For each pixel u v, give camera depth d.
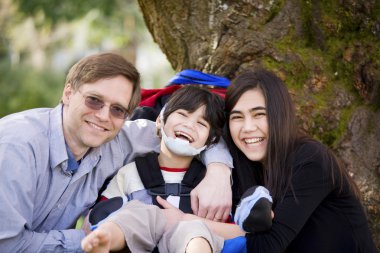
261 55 3.21
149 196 2.78
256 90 2.70
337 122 3.07
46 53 13.08
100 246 2.19
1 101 12.03
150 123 3.09
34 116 2.66
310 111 3.06
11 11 12.44
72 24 10.02
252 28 3.25
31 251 2.46
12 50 13.60
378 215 3.00
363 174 3.02
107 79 2.56
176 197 2.77
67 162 2.62
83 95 2.55
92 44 10.27
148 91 3.34
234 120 2.76
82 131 2.58
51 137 2.61
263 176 2.83
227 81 3.22
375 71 3.06
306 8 3.23
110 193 2.80
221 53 3.31
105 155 2.84
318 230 2.62
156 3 3.57
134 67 2.68
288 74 3.14
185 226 2.40
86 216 2.69
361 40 3.13
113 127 2.62
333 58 3.17
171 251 2.38
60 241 2.50
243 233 2.59
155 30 3.77
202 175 2.84
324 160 2.57
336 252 2.60
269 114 2.65
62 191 2.64
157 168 2.83
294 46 3.22
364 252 2.63
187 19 3.47
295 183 2.54
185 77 3.26
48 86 12.27
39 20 9.97
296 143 2.66
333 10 3.19
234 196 2.87
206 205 2.64
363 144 3.04
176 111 2.83
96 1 9.51
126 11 9.95
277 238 2.47
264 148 2.71
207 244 2.33
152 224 2.46
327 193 2.58
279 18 3.24
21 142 2.49
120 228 2.35
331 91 3.12
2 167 2.41
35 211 2.60
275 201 2.60
